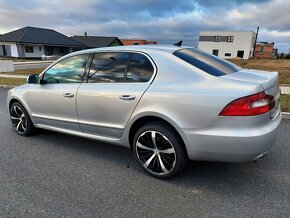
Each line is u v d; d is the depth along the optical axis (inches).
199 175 134.1
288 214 103.6
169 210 107.1
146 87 127.3
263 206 108.7
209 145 112.3
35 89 177.0
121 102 133.1
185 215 104.0
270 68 799.1
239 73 128.2
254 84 109.1
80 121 154.4
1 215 104.6
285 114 240.1
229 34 2770.7
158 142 127.1
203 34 2893.7
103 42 2210.9
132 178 133.0
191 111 113.4
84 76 153.2
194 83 117.2
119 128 138.3
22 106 189.6
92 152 166.2
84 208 108.7
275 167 141.9
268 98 111.0
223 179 130.1
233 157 110.6
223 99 107.5
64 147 174.7
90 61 152.3
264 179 129.7
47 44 1690.5
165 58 127.9
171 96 118.2
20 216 104.0
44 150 169.8
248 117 105.5
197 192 119.4
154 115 122.9
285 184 125.1
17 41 1561.3
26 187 124.6
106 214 105.0
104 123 143.7
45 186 125.4
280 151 163.2
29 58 1657.2
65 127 165.6
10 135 199.3
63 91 159.0
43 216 103.9
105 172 139.6
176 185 125.5
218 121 109.0
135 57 136.3
